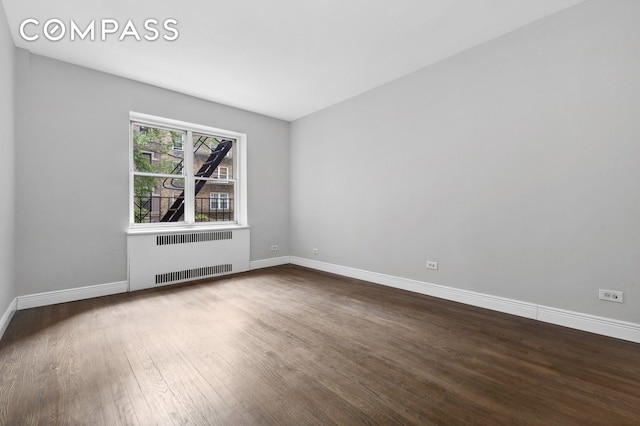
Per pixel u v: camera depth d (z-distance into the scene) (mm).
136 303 3264
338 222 4742
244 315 2906
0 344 2258
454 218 3336
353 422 1438
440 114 3438
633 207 2275
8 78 2676
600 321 2422
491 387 1729
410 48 3160
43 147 3189
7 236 2688
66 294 3314
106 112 3605
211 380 1793
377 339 2373
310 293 3668
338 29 2812
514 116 2863
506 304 2945
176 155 4453
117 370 1902
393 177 3949
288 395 1648
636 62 2248
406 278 3818
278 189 5520
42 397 1620
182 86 4039
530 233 2785
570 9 2521
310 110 5066
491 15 2629
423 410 1526
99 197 3549
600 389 1709
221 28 2783
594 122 2428
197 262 4363
